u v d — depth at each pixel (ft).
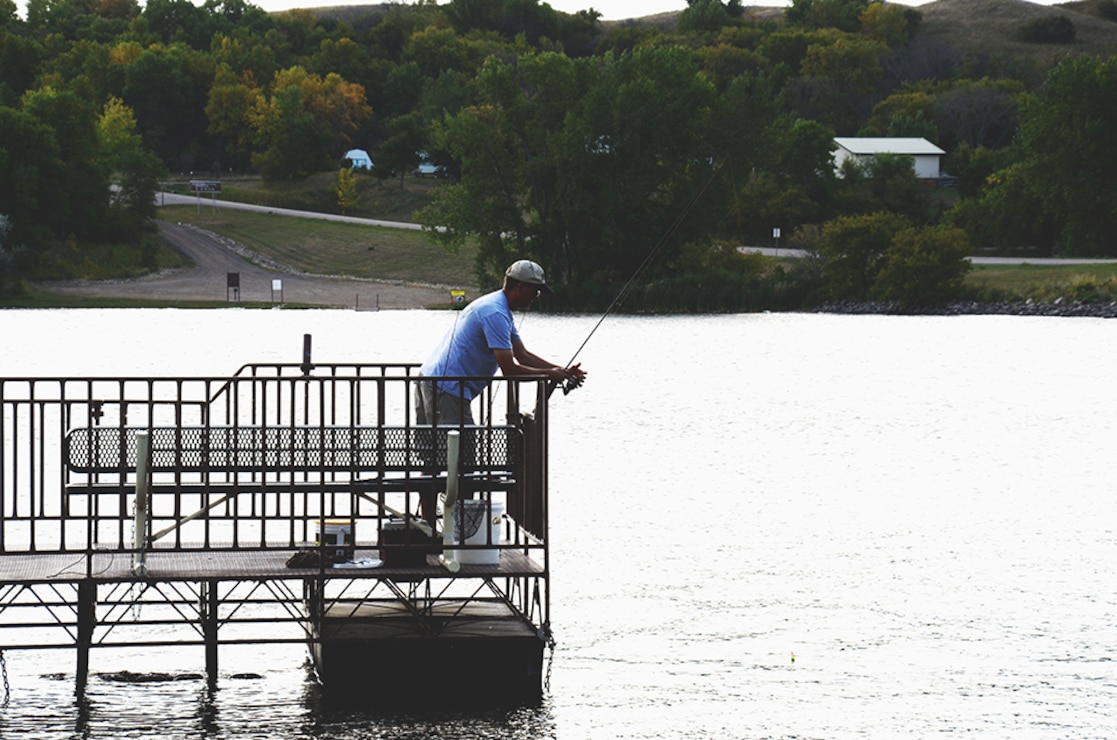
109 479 228.63
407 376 120.26
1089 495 226.38
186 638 134.51
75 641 121.39
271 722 111.65
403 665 119.03
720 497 222.69
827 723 112.68
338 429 116.98
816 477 246.47
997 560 173.58
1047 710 116.06
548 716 114.11
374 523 173.27
